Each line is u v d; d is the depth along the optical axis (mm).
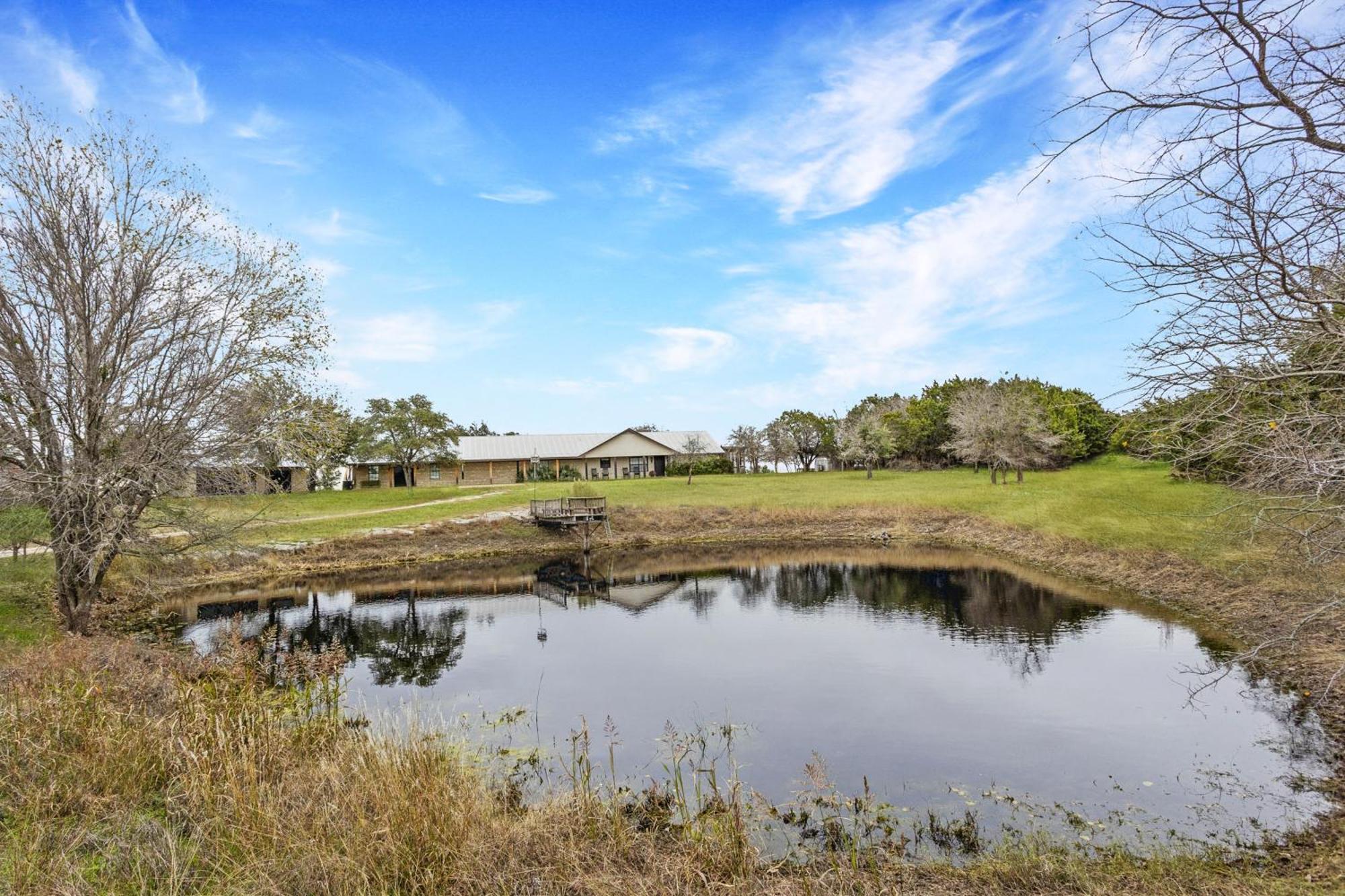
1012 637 15805
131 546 13305
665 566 29500
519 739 10164
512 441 62562
